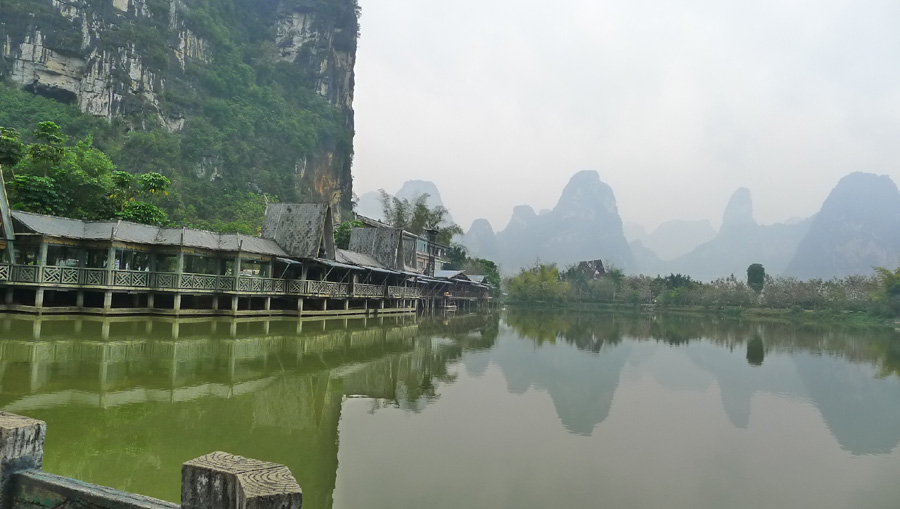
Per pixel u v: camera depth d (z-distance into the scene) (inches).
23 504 109.9
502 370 746.2
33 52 2763.3
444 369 723.4
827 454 404.2
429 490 310.5
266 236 1294.3
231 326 933.2
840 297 2765.7
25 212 902.4
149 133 2795.3
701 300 3245.6
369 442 392.5
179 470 305.9
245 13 4252.0
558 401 558.9
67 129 2546.8
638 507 300.4
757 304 3120.1
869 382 736.3
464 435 420.8
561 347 1077.8
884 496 324.5
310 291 1163.9
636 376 742.5
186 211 2285.9
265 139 3545.8
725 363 904.3
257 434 386.9
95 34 2950.3
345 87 4581.7
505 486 321.1
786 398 612.4
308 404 483.5
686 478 347.3
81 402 425.4
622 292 3543.3
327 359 719.1
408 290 1696.6
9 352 590.2
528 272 3683.6
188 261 1142.3
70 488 105.3
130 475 294.8
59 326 772.6
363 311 1408.7
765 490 330.6
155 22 3235.7
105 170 1333.7
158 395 464.8
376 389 567.5
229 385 523.2
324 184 4010.8
